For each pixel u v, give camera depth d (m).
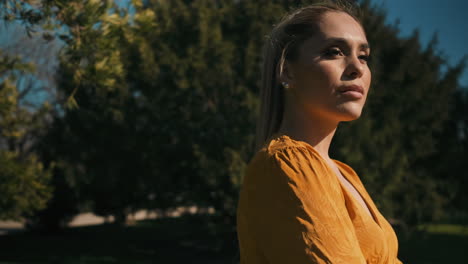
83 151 14.72
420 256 15.82
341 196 0.85
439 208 14.38
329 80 0.91
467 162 16.80
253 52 12.27
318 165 0.83
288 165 0.82
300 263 0.75
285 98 1.01
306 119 0.97
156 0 12.86
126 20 4.12
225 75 12.23
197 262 14.09
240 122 11.94
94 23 3.94
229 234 14.55
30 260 14.02
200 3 12.91
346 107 0.91
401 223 14.30
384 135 12.34
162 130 13.23
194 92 12.46
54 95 16.61
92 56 4.16
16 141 15.05
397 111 12.81
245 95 12.07
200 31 12.23
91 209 19.56
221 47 12.24
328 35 0.92
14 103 6.28
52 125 15.45
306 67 0.94
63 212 19.75
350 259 0.76
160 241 18.45
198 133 12.44
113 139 14.02
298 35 0.97
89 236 19.80
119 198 16.02
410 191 13.78
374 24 12.80
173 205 15.47
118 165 14.41
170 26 12.41
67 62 4.11
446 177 17.19
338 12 0.97
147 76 12.16
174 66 12.09
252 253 0.86
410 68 13.18
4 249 15.98
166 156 13.45
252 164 0.89
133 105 13.16
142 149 13.68
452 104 16.86
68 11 3.87
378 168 12.01
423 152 14.08
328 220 0.77
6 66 4.79
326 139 1.00
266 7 12.60
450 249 17.23
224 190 11.91
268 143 0.92
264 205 0.82
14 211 6.63
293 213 0.77
